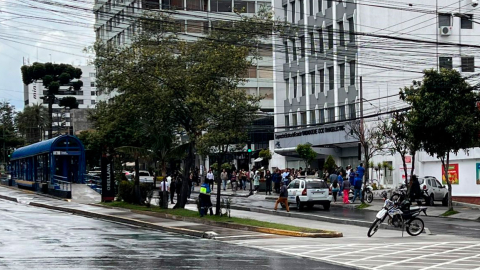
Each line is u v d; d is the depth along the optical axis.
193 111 31.52
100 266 14.99
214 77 31.56
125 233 24.53
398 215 23.50
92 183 52.88
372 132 43.62
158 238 22.75
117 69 34.50
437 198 38.28
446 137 31.73
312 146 55.38
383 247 19.78
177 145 36.09
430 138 32.16
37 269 14.38
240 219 28.19
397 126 35.91
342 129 54.91
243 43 34.78
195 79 31.45
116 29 74.19
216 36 34.41
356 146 54.22
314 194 36.22
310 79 61.47
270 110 79.12
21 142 104.56
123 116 35.47
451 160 41.41
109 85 35.59
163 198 35.53
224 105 28.88
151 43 34.62
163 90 32.72
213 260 16.42
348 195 41.78
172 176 44.44
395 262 16.30
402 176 46.62
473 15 54.44
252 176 55.09
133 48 34.53
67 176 54.34
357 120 48.44
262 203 42.25
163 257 16.94
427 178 38.41
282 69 66.06
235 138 29.59
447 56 54.28
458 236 23.27
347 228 26.94
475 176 39.44
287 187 38.00
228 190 59.06
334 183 42.06
